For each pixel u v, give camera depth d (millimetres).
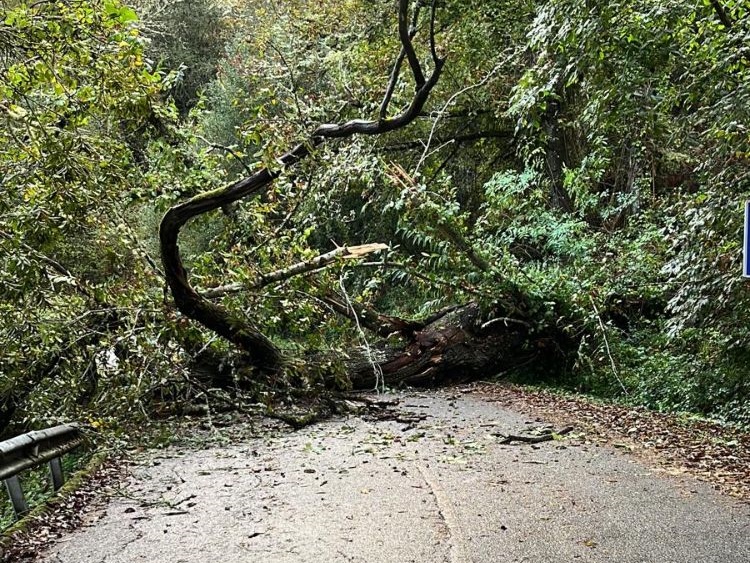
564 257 16031
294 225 13914
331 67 17969
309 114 10984
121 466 7676
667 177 17766
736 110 7328
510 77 18203
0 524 6859
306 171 12445
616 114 8867
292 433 9617
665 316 13695
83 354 9328
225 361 10836
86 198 7168
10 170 7105
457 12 17250
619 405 11188
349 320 12773
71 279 8633
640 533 5023
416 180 14648
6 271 6742
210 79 27953
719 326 8977
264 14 24484
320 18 20547
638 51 8250
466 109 19578
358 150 13750
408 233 14008
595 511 5578
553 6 8500
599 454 7691
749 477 6547
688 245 8625
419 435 9055
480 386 13578
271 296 11141
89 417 7918
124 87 7504
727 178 8039
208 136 22141
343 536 5180
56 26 6320
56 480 6676
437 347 13281
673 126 10602
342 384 11172
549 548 4766
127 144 9922
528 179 15719
